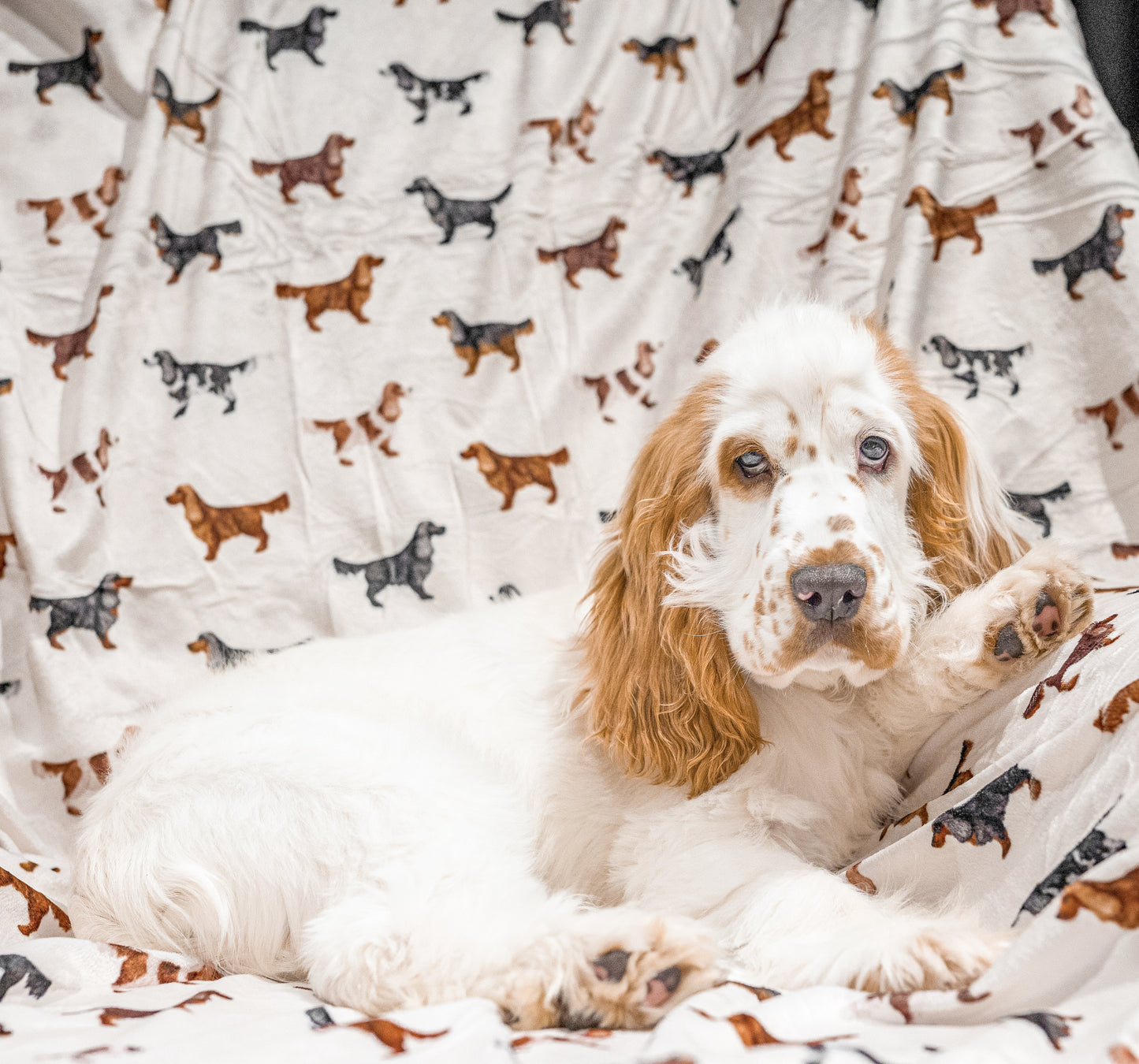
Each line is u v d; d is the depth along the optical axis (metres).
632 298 3.35
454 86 3.48
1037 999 1.31
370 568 3.22
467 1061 1.31
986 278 3.06
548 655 2.41
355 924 1.79
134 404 3.26
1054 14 3.18
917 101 3.21
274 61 3.50
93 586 3.12
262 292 3.37
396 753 2.11
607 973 1.58
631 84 3.49
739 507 2.04
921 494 2.17
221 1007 1.64
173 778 2.10
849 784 2.13
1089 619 1.93
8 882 2.09
